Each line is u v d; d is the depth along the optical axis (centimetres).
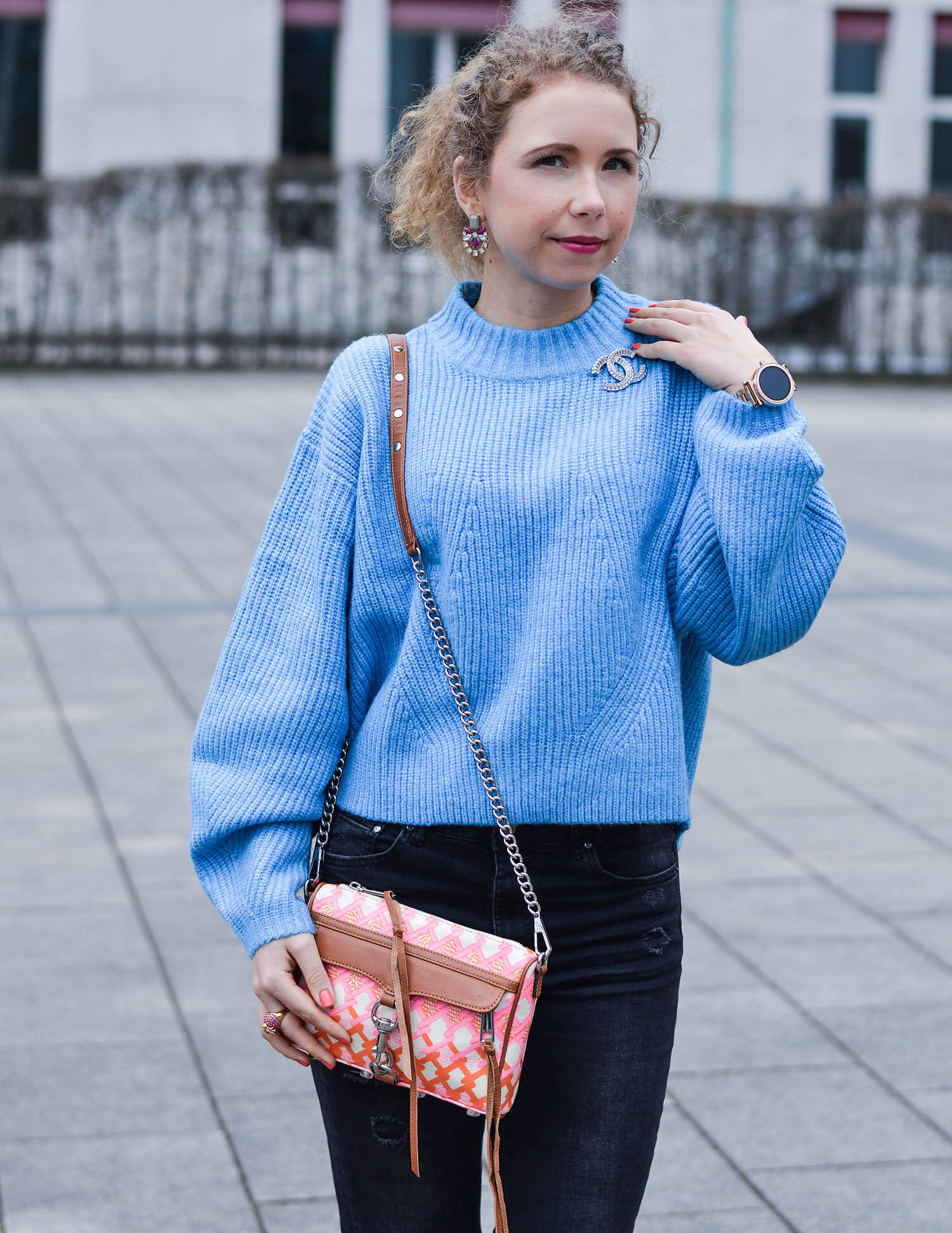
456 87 195
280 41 1961
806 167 2030
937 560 886
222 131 1950
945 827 488
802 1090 329
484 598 185
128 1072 332
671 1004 188
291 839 192
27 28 1939
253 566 200
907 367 1884
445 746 187
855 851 467
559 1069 185
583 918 185
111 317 1769
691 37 1995
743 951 397
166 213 1770
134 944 394
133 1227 279
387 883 188
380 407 193
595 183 184
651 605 188
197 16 1931
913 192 1941
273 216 1780
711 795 515
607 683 183
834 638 727
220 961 386
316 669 193
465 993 178
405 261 1772
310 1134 311
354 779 192
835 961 392
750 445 183
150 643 682
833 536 192
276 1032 189
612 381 191
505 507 185
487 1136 178
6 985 370
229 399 1564
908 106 2061
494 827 184
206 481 1083
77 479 1078
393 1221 191
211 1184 293
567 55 185
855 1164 302
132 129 1939
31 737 557
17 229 1742
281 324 1812
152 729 568
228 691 196
